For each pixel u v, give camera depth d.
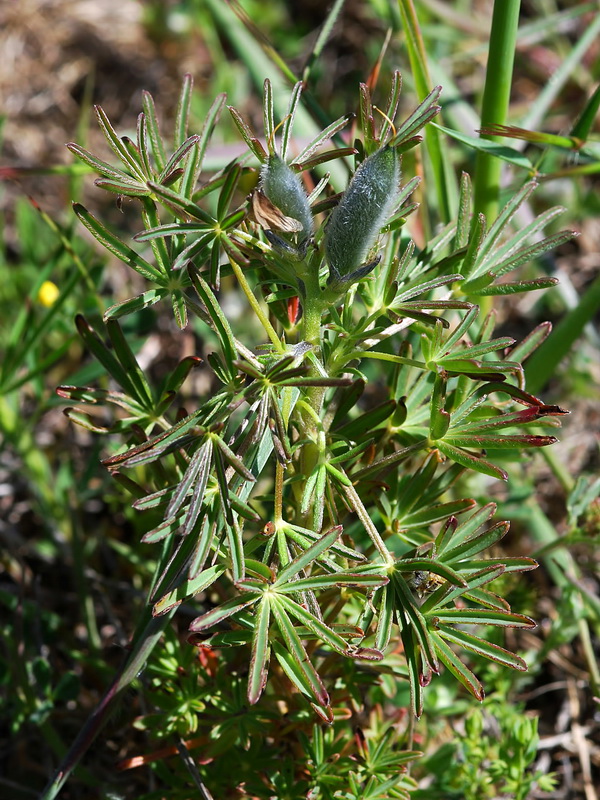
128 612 0.42
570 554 0.44
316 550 0.26
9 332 0.48
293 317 0.30
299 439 0.30
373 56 0.62
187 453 0.29
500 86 0.35
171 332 0.52
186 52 0.66
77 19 0.68
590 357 0.51
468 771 0.35
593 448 0.50
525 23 0.65
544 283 0.29
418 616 0.27
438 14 0.55
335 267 0.26
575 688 0.41
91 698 0.39
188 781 0.33
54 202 0.59
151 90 0.66
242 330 0.50
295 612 0.27
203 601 0.39
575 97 0.60
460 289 0.30
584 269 0.57
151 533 0.26
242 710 0.32
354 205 0.26
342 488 0.28
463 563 0.28
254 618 0.28
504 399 0.35
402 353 0.31
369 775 0.32
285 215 0.26
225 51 0.66
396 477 0.31
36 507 0.45
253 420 0.27
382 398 0.44
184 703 0.32
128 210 0.56
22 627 0.38
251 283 0.49
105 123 0.27
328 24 0.37
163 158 0.29
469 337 0.37
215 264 0.27
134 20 0.68
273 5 0.66
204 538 0.26
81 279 0.44
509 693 0.39
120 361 0.31
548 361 0.41
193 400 0.48
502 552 0.42
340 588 0.30
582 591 0.37
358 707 0.33
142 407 0.31
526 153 0.47
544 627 0.43
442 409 0.28
